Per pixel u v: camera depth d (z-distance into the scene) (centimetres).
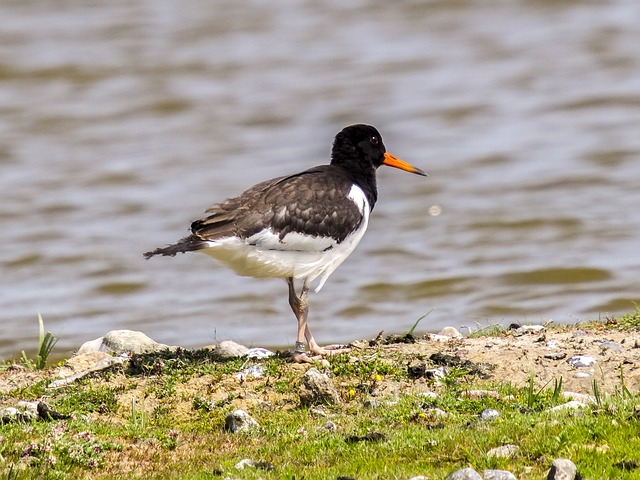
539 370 984
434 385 960
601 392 922
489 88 3053
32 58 3384
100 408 945
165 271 2005
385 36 3538
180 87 3181
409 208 2300
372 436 816
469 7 3788
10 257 2092
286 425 883
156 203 2358
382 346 1090
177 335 1634
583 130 2702
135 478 772
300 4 3888
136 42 3531
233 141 2761
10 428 864
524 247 2023
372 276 1909
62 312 1789
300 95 3072
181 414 932
